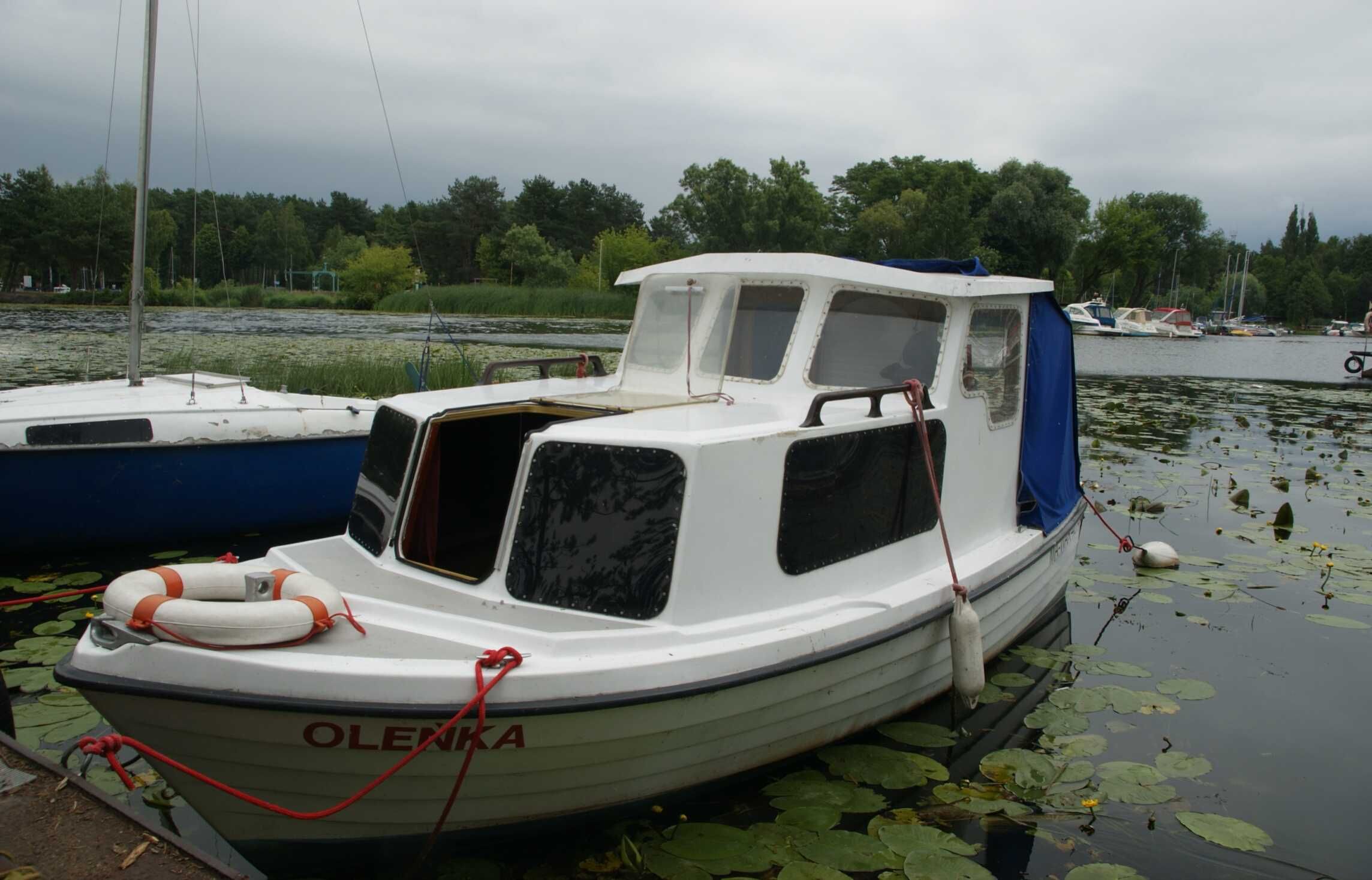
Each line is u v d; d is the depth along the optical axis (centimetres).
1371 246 11856
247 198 12544
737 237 5603
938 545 519
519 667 347
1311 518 978
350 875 373
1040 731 501
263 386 1370
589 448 393
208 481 771
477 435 527
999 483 591
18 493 698
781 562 420
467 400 491
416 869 372
